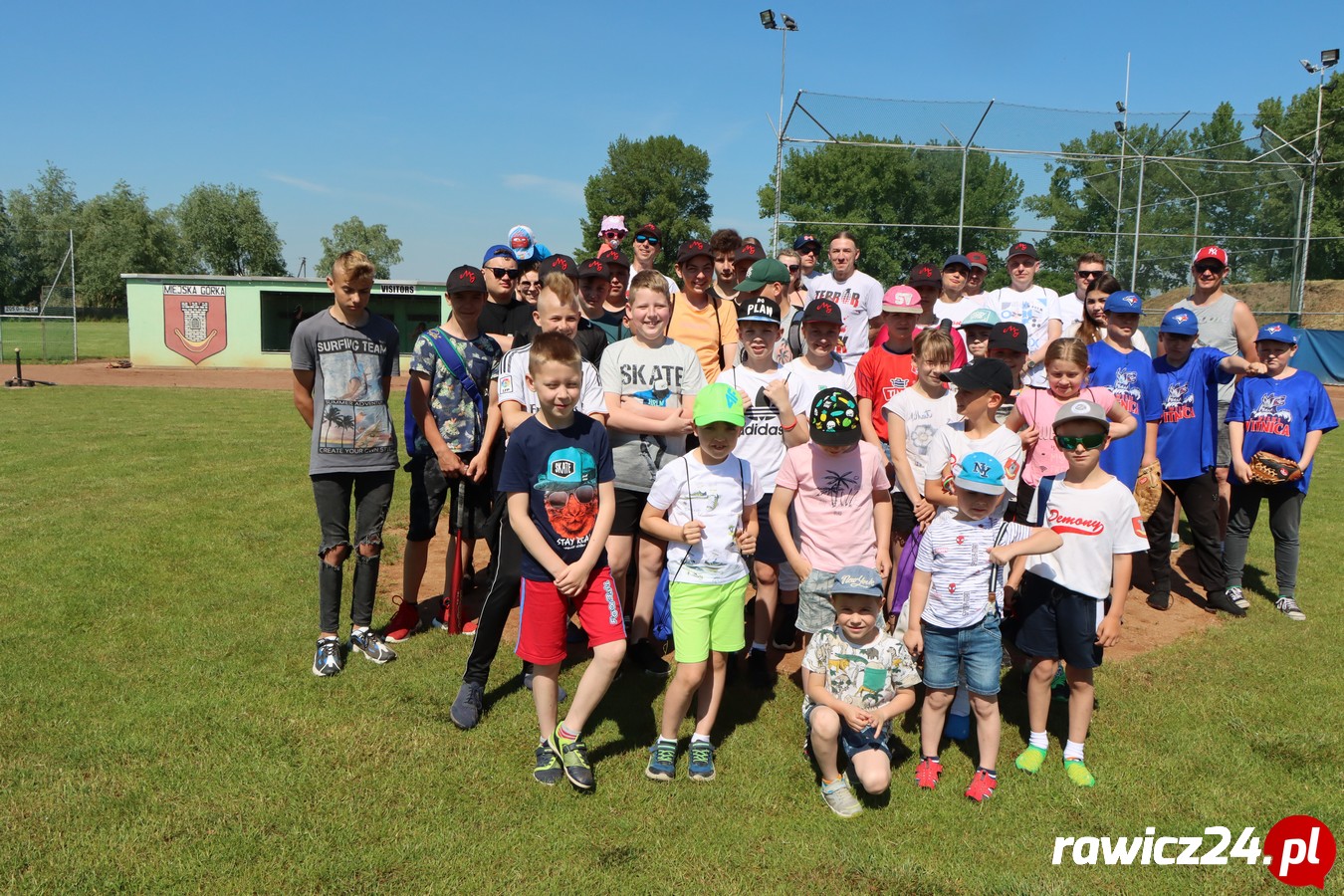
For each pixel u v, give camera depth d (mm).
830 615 3787
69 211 80312
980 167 16328
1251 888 2822
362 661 4363
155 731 3574
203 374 24625
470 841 2943
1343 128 37844
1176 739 3793
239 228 74875
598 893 2711
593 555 3314
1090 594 3457
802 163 16719
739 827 3090
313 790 3201
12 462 9734
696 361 4430
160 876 2711
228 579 5566
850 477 4012
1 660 4223
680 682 3355
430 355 4547
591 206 62125
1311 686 4324
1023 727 3984
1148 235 17469
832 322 4504
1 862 2742
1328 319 28250
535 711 3910
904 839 3049
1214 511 5527
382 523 4410
